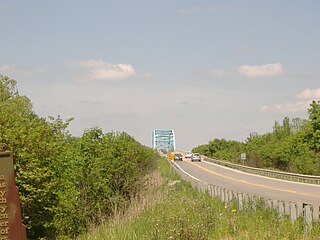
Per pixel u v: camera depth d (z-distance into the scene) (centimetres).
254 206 1953
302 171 5803
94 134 2597
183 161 10194
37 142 1550
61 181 1659
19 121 1605
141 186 3105
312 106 6325
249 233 1565
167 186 3694
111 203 2514
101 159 2527
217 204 2314
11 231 834
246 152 8688
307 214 1553
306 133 6309
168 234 1466
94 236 1789
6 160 840
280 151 6738
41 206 1575
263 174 5928
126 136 3322
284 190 3625
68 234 1966
